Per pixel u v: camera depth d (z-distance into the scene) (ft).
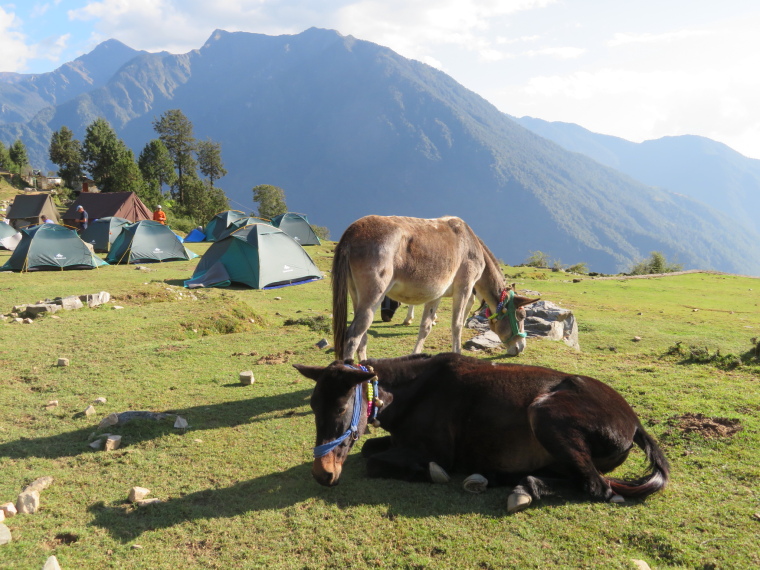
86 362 26.43
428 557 11.03
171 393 21.97
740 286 81.61
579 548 11.18
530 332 32.94
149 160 231.30
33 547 11.48
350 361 14.58
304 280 62.39
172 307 40.24
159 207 110.22
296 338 31.65
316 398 12.94
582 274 100.42
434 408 14.46
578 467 12.54
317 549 11.39
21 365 25.89
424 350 29.19
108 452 16.40
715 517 12.19
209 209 230.27
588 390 13.39
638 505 12.75
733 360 24.95
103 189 207.31
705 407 18.58
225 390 22.29
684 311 53.83
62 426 18.60
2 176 213.66
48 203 133.90
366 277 19.92
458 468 14.69
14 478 14.75
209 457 16.01
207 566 10.92
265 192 318.45
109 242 88.48
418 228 21.97
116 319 36.04
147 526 12.36
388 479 14.42
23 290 48.29
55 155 233.76
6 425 18.69
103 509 13.16
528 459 13.65
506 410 13.66
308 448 16.58
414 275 21.40
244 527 12.28
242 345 29.89
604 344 37.22
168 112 278.26
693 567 10.53
